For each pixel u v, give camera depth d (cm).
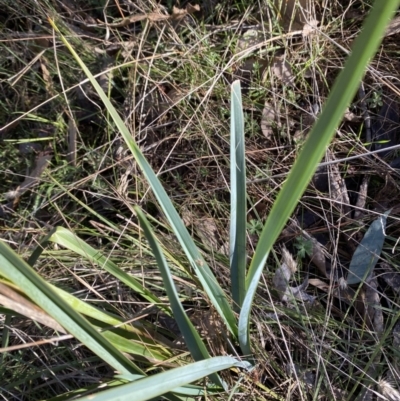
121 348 60
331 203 78
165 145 89
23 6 93
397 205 78
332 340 74
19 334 77
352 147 83
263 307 74
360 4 90
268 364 72
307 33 85
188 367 49
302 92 87
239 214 52
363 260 75
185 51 87
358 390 73
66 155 90
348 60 23
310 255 78
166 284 44
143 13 90
